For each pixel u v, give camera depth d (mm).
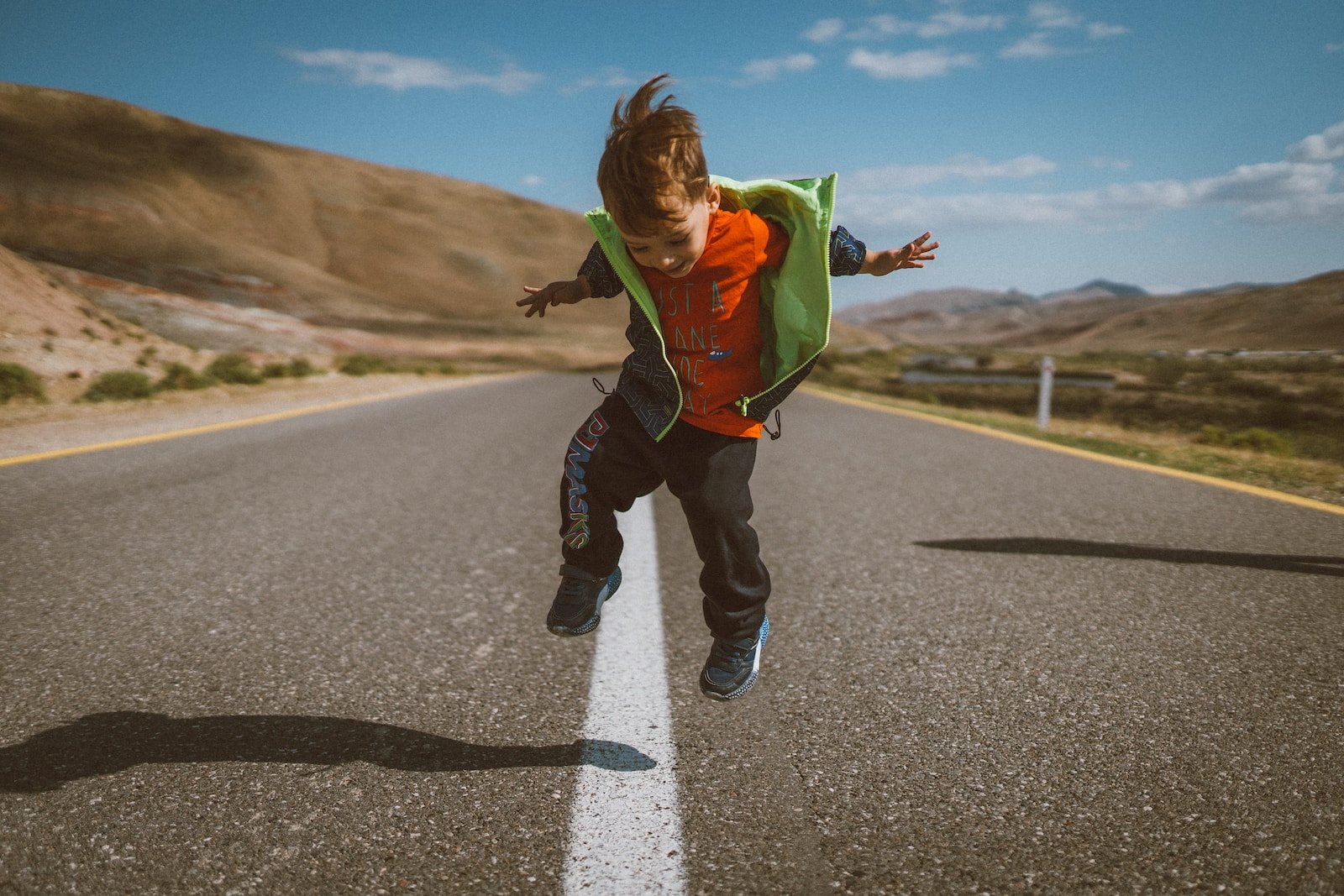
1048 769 1912
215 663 2568
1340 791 1809
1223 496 5340
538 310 2043
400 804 1779
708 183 1711
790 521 4664
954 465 6781
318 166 183125
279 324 72812
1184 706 2246
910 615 3023
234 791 1823
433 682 2438
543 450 7684
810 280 1821
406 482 5840
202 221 143000
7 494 5062
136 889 1489
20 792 1812
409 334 98500
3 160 124562
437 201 184750
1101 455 7496
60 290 16672
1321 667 2523
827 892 1479
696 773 1912
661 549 4117
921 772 1907
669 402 1909
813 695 2342
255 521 4500
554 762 1964
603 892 1487
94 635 2797
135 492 5207
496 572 3627
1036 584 3395
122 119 162000
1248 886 1485
